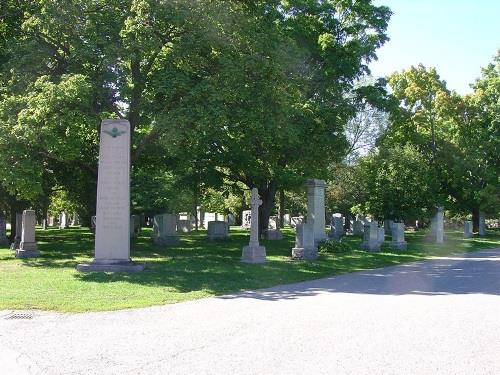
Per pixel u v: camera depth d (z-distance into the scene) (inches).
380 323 362.6
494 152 1797.5
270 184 1245.7
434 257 962.1
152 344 306.5
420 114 1672.0
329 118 1080.8
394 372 251.4
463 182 1750.7
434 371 252.8
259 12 900.6
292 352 287.0
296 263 753.0
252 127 806.5
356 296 491.8
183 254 860.6
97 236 636.7
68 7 735.1
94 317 388.2
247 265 709.9
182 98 725.3
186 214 1849.2
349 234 1510.8
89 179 1119.0
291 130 855.1
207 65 802.8
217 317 387.2
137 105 797.2
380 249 1032.2
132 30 714.8
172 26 771.4
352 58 1159.6
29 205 1149.1
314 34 1178.6
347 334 329.1
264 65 762.2
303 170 1146.7
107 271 619.2
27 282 537.3
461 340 313.1
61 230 1705.2
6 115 681.0
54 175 1085.8
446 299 472.4
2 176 653.3
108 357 279.6
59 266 676.1
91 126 730.2
